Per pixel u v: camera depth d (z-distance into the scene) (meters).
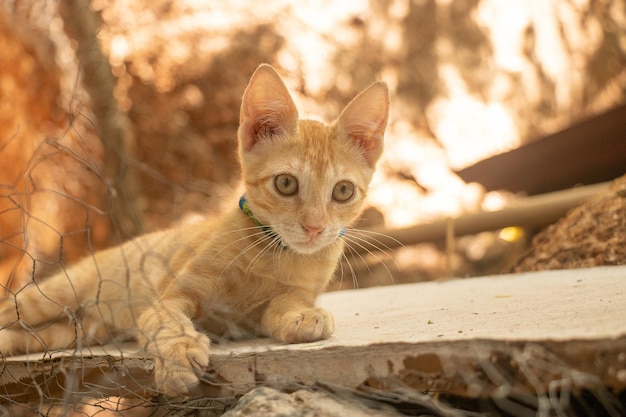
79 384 0.49
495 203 1.45
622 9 1.79
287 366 0.46
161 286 0.56
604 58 1.74
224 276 0.55
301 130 0.57
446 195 1.46
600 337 0.42
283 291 0.56
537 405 0.44
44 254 1.01
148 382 0.48
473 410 0.45
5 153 0.99
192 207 1.28
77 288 0.60
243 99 0.57
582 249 0.75
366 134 0.59
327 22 1.51
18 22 1.13
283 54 1.45
